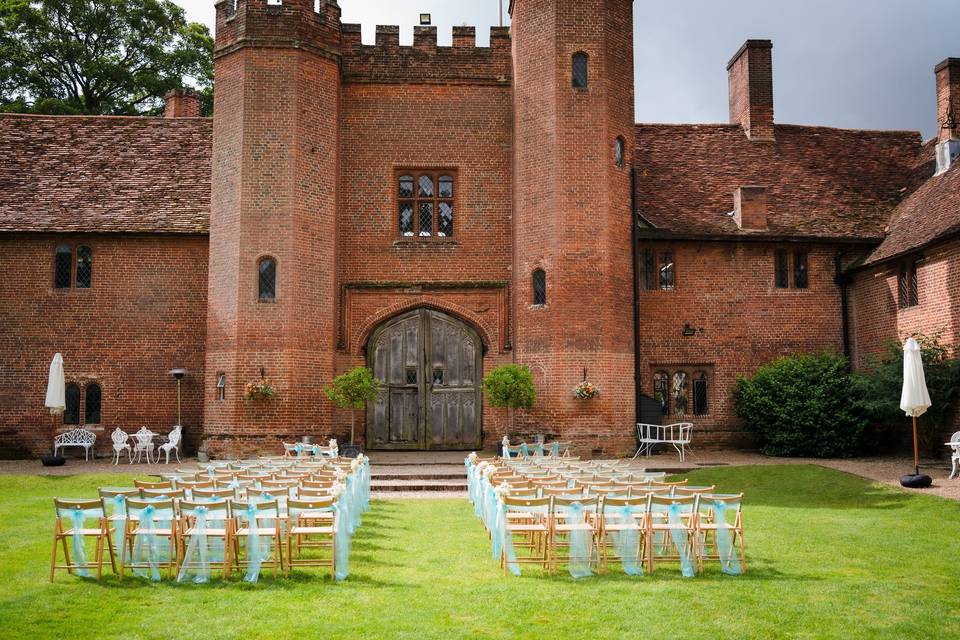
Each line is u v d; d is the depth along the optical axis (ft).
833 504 47.14
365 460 46.32
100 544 28.50
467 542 35.53
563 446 62.49
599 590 26.78
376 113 71.26
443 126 71.46
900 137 85.35
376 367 69.77
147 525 28.68
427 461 62.23
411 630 22.48
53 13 114.32
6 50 109.91
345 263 69.87
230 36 66.28
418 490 53.26
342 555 28.71
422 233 71.36
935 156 77.71
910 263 66.03
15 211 70.95
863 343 72.38
